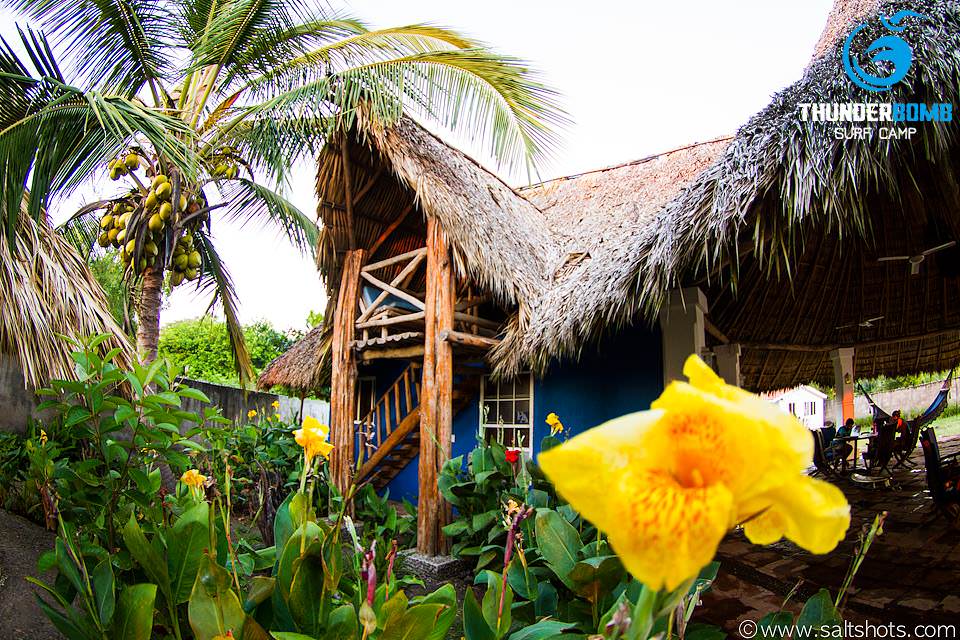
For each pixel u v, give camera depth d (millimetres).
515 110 5883
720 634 1826
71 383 2182
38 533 3445
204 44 5168
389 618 1365
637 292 4414
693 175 7219
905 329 8086
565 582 1812
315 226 7445
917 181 4016
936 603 3777
